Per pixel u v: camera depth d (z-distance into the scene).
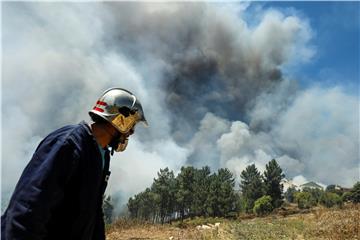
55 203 1.87
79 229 1.98
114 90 2.24
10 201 1.82
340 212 15.86
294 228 13.57
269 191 70.00
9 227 1.75
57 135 1.98
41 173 1.85
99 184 2.05
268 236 12.06
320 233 12.15
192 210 65.12
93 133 2.14
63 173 1.91
